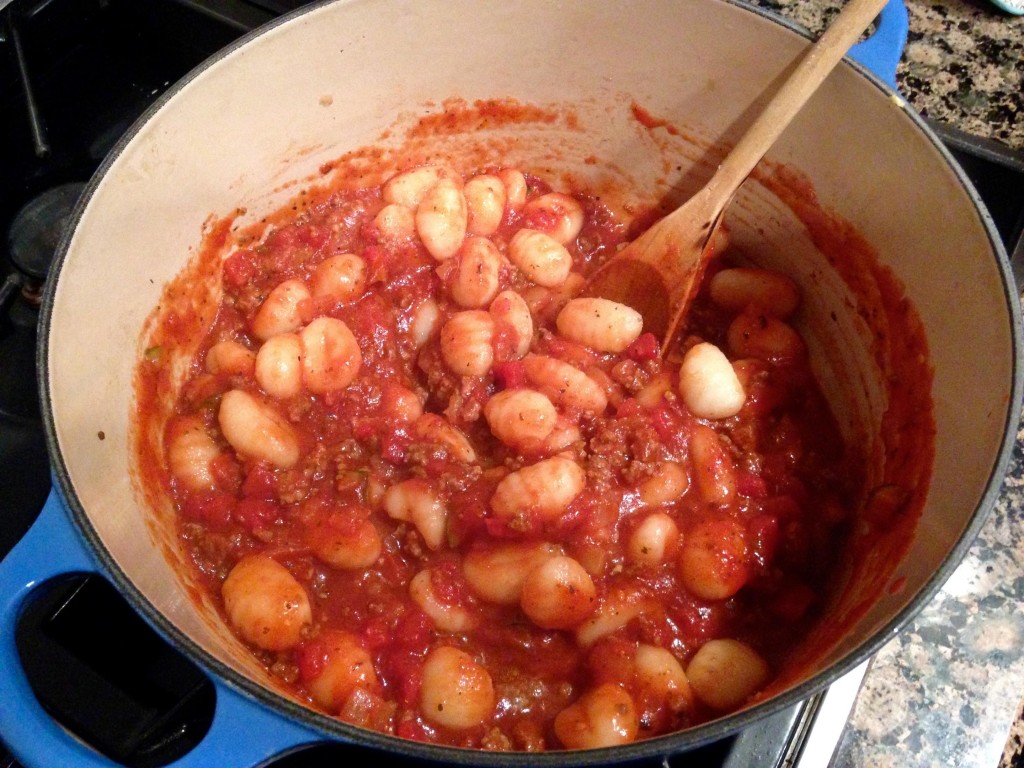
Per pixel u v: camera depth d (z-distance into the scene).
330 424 0.31
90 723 0.25
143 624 0.27
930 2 0.37
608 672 0.27
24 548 0.21
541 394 0.30
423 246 0.34
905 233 0.28
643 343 0.32
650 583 0.29
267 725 0.20
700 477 0.30
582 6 0.30
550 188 0.37
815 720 0.23
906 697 0.25
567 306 0.33
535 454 0.30
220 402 0.31
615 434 0.30
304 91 0.31
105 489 0.25
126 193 0.27
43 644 0.26
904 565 0.24
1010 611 0.26
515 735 0.26
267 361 0.31
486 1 0.30
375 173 0.35
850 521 0.30
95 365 0.26
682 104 0.32
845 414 0.32
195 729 0.25
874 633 0.20
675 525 0.29
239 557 0.29
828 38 0.27
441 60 0.32
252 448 0.29
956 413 0.25
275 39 0.29
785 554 0.30
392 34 0.31
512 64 0.33
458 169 0.37
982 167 0.32
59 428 0.23
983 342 0.24
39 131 0.31
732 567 0.28
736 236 0.35
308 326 0.32
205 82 0.28
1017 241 0.30
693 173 0.34
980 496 0.22
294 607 0.27
